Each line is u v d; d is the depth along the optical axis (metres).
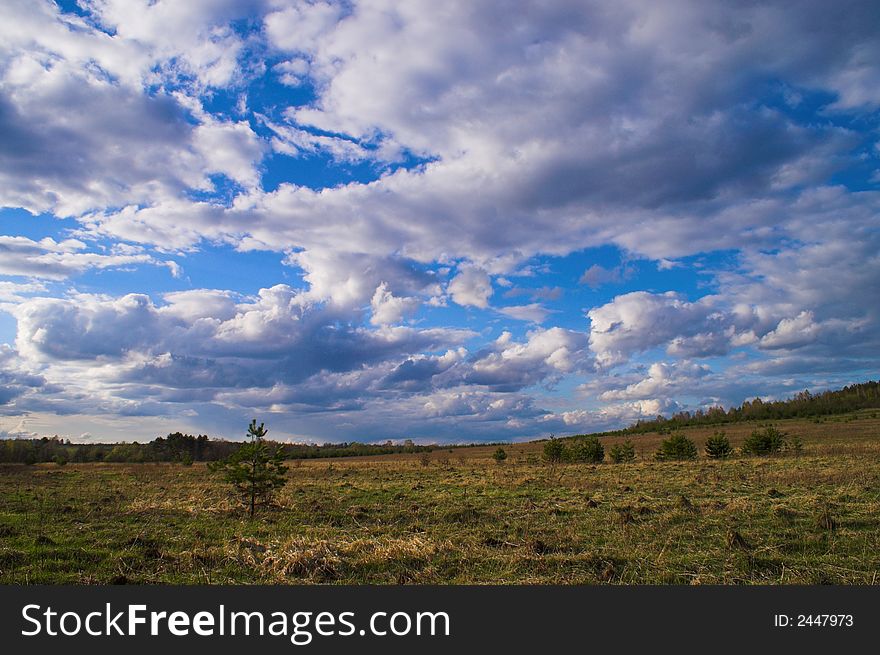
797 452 38.78
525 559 9.87
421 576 9.20
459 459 47.94
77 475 34.66
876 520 12.26
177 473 36.22
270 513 16.11
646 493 18.31
